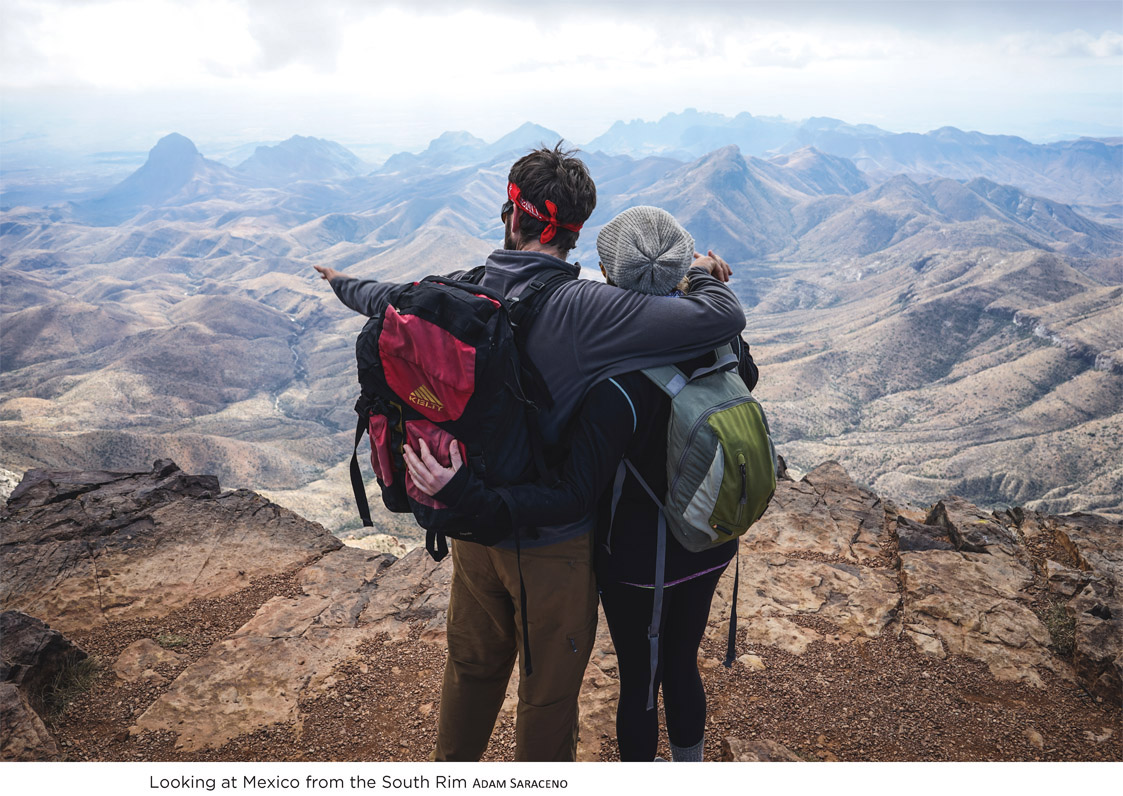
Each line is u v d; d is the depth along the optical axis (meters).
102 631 3.96
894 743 3.11
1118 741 3.08
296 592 4.44
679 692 2.29
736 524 1.83
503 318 1.72
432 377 1.66
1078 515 5.16
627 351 1.76
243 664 3.65
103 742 3.12
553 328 1.80
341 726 3.26
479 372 1.65
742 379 2.03
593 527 2.01
